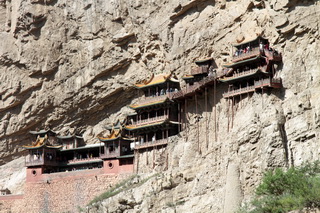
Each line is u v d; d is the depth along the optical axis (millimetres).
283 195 55688
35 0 94750
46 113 98125
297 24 66938
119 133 85312
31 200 88875
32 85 96812
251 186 62219
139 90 91250
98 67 91875
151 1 84500
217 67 79000
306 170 57094
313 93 62531
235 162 64625
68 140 96812
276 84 66500
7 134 99938
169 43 83188
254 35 73312
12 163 100562
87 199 84250
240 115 68562
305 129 61188
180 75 83250
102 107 95562
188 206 68125
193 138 76188
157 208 71250
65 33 94250
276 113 63969
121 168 83562
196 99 78000
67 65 94875
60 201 86500
